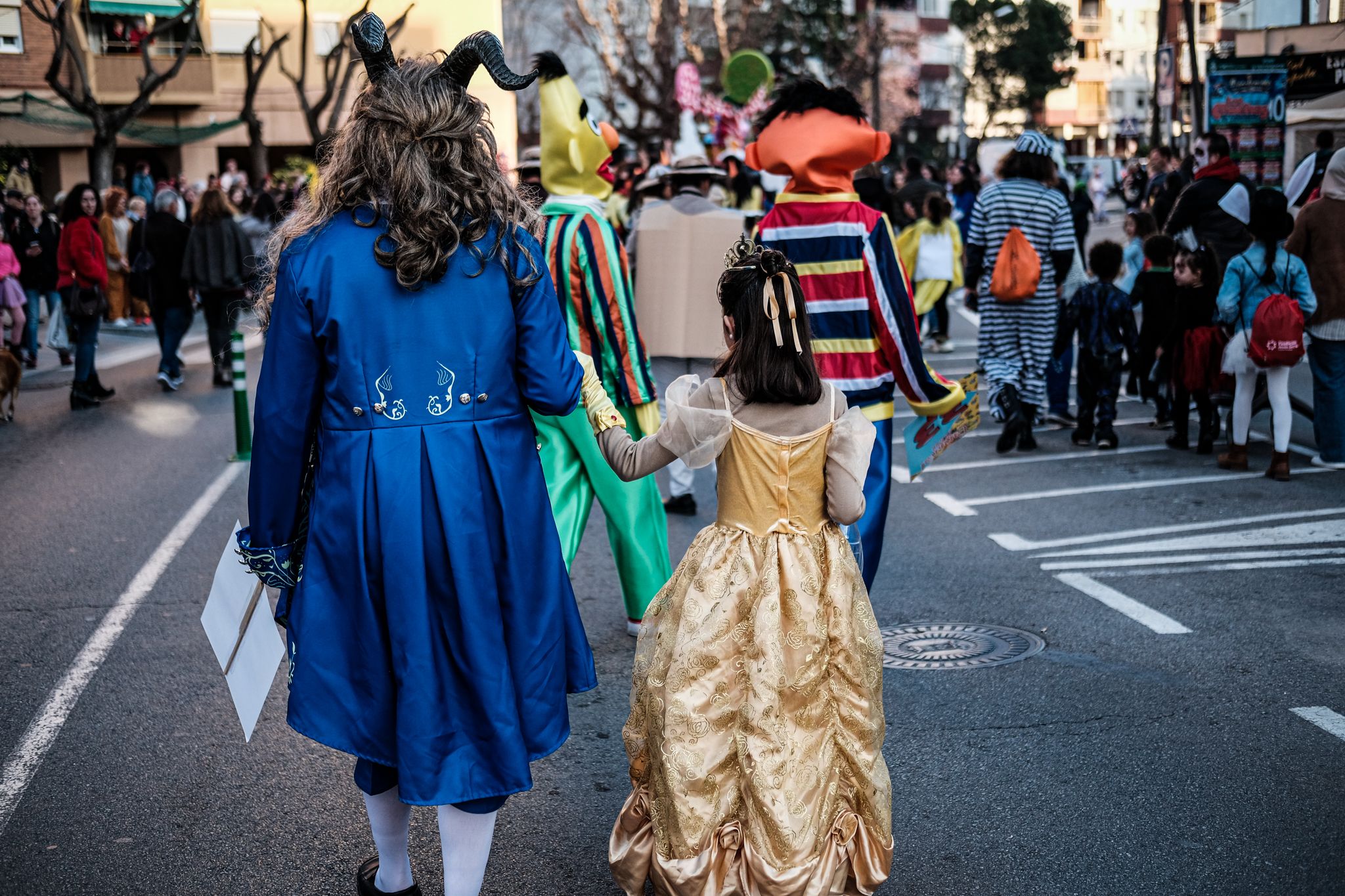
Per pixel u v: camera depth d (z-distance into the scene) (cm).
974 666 520
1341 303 848
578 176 551
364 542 280
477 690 285
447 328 281
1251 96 1556
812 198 516
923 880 353
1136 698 480
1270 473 843
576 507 525
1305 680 494
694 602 322
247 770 441
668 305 729
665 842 316
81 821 404
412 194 274
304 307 277
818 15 4803
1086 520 762
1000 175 971
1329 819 381
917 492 858
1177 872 354
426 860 376
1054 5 6812
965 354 1527
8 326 1491
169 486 919
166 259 1379
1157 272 1062
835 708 324
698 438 321
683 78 2431
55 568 709
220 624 318
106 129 2759
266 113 4038
